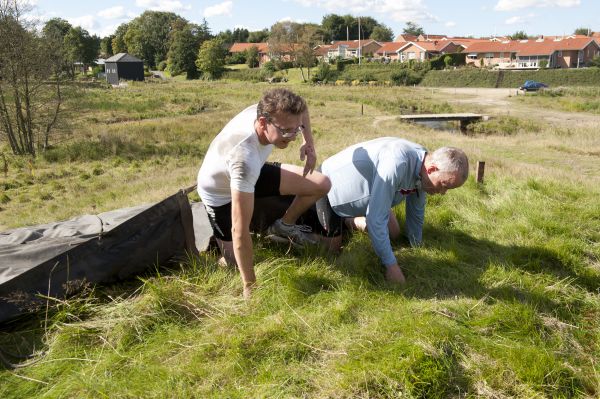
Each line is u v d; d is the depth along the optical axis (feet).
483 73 212.64
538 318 9.08
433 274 10.76
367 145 11.16
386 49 316.19
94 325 8.38
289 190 10.73
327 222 11.60
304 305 9.14
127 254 9.82
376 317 8.76
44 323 8.57
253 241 11.84
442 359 7.59
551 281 10.58
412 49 291.99
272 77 272.10
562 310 9.58
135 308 8.79
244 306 9.03
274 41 289.12
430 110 129.18
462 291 10.14
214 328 8.46
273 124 8.57
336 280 10.12
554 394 7.36
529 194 16.46
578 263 11.41
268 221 11.93
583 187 18.37
